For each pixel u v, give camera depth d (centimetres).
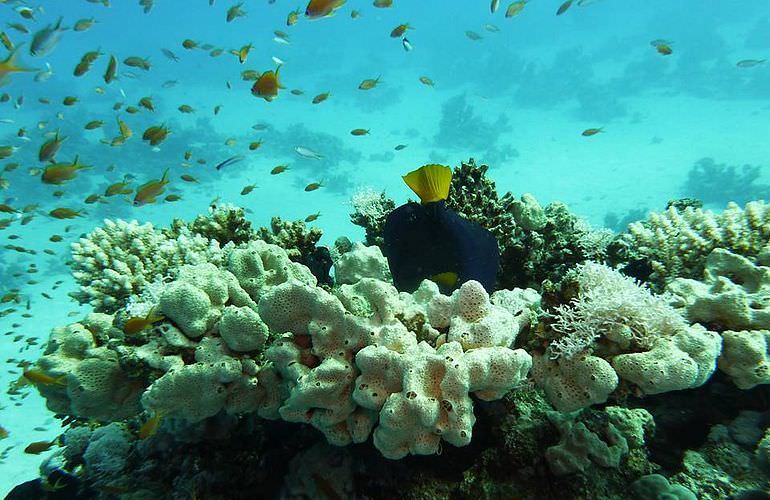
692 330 225
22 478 843
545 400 268
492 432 262
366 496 264
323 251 474
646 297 227
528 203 473
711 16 5653
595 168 2528
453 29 7400
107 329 290
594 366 211
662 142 2791
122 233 461
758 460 242
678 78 3972
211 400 236
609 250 422
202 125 3369
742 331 250
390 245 292
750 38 4606
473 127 3142
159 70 5888
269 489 293
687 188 2167
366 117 4081
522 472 248
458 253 275
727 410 282
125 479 309
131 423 343
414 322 249
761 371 238
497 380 205
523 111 3866
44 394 287
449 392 196
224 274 286
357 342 227
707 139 2742
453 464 263
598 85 3859
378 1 795
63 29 611
